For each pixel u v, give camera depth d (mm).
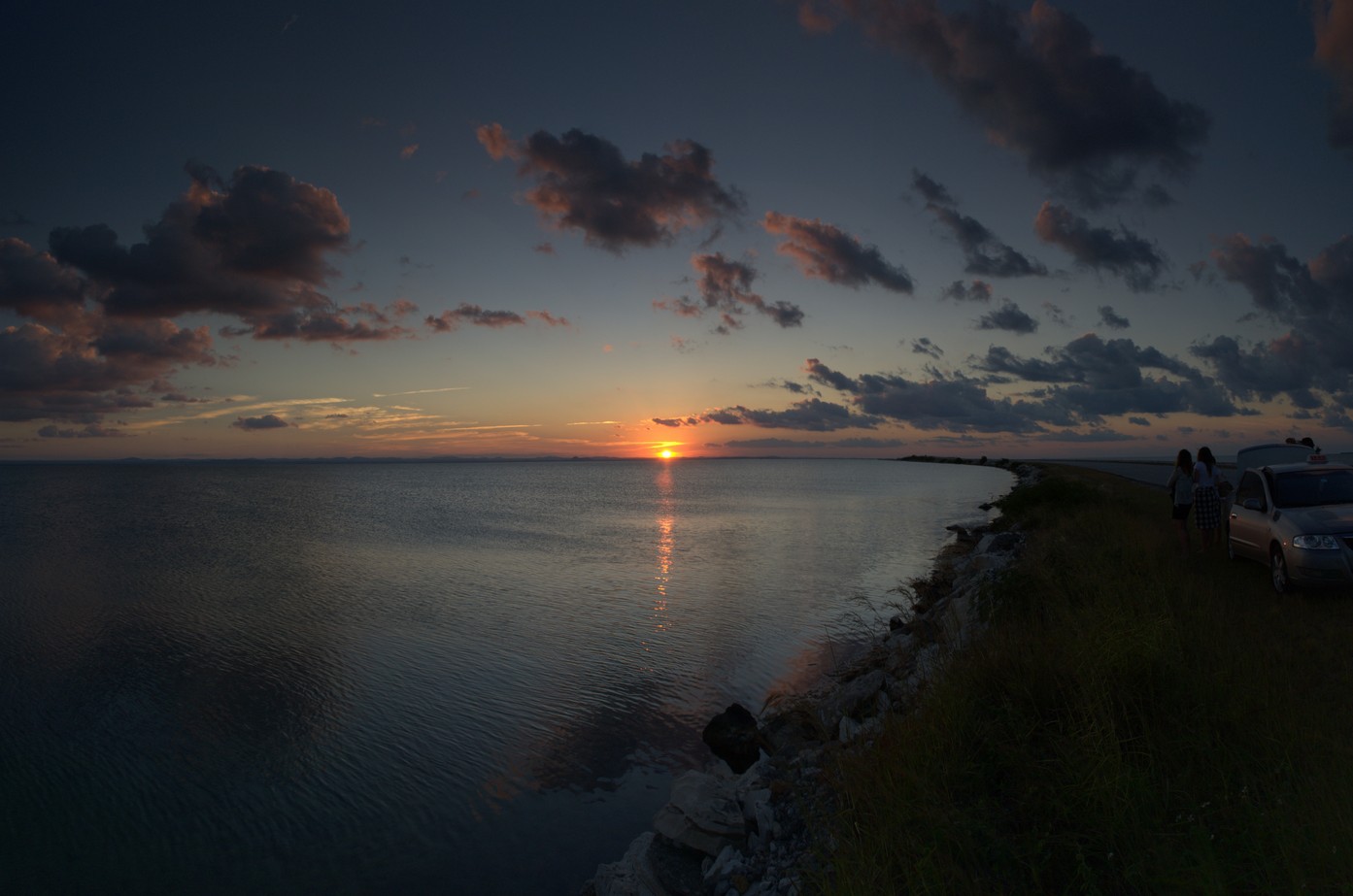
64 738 10773
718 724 9914
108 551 32188
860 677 10016
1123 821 3994
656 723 10836
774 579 22750
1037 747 4961
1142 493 29562
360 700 12219
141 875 7469
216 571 26312
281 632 16859
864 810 4820
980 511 46719
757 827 6027
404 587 22516
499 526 44250
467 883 7094
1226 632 7242
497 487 110938
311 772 9594
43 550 32625
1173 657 5648
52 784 9336
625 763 9570
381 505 67750
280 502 72938
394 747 10305
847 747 6254
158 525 45844
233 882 7250
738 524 42969
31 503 71188
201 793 9102
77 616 18719
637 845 6637
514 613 18609
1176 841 3848
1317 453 11562
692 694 11992
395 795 8930
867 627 15758
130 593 21906
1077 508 21891
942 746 5031
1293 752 4473
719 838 6051
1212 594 9102
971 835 4121
